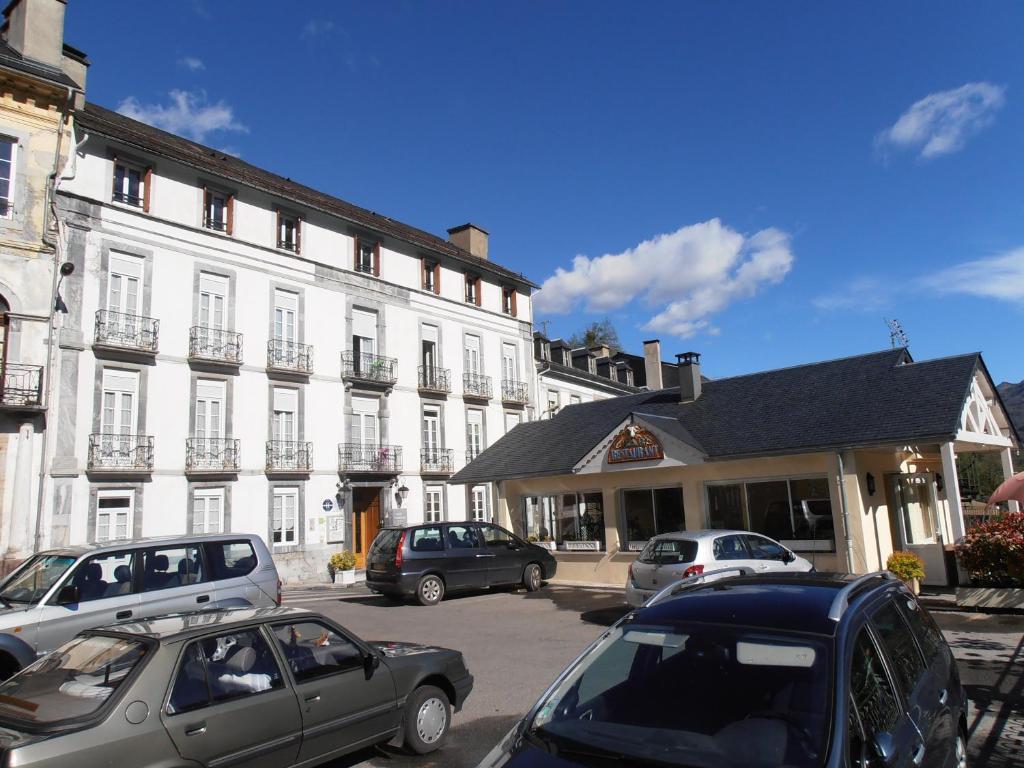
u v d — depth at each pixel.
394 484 27.97
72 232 20.09
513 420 34.66
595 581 18.11
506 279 35.44
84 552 8.71
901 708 3.62
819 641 3.50
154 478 20.94
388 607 15.78
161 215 22.27
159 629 4.89
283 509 24.16
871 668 3.59
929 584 14.41
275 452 24.05
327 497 25.50
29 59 20.00
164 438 21.36
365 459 26.97
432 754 6.10
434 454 29.81
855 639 3.59
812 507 14.91
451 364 31.75
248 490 23.17
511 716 7.09
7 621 7.81
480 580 16.62
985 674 8.09
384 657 6.06
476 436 32.50
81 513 19.28
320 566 24.59
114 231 21.03
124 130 21.50
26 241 19.16
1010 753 5.76
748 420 16.80
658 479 17.27
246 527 22.95
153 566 9.04
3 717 4.24
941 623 11.12
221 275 23.62
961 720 4.70
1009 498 15.36
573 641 10.86
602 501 18.48
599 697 3.68
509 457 21.56
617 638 4.08
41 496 18.52
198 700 4.55
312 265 26.48
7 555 17.75
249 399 23.75
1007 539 11.93
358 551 27.23
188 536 9.62
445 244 36.00
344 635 5.75
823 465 14.68
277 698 4.95
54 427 19.02
